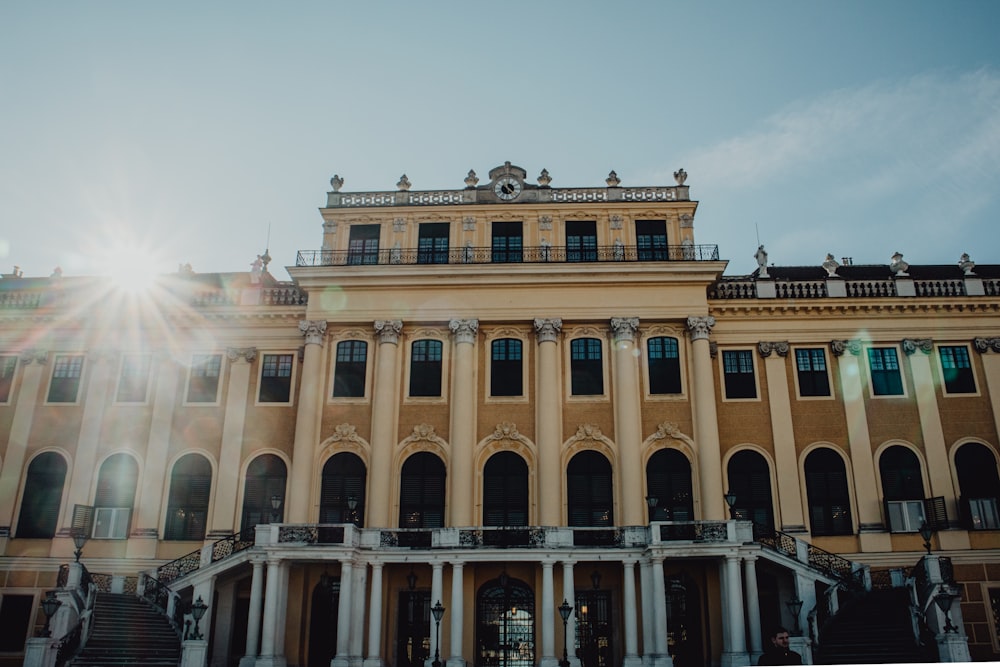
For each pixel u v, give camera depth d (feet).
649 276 122.01
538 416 118.52
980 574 112.37
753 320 124.88
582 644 110.11
